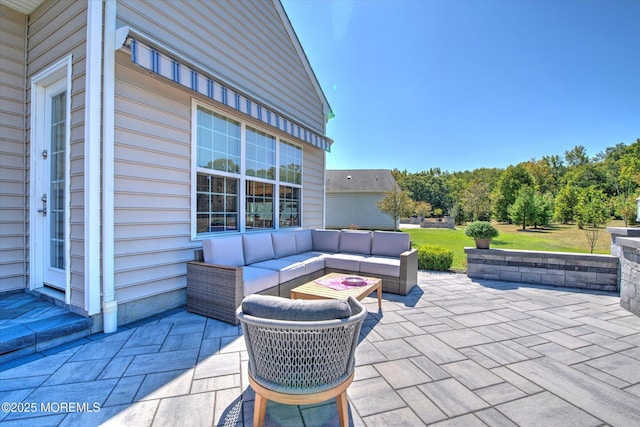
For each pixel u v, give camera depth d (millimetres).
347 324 1502
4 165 3463
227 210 4637
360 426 1661
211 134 4312
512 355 2564
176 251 3729
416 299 4262
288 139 6418
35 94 3477
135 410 1765
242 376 2166
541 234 14062
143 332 2926
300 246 5660
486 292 4676
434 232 16062
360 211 20484
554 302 4168
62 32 3139
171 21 3648
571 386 2096
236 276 3121
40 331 2480
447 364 2396
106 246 2926
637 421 1730
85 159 2830
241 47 4938
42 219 3492
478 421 1713
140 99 3301
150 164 3412
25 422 1637
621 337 2973
